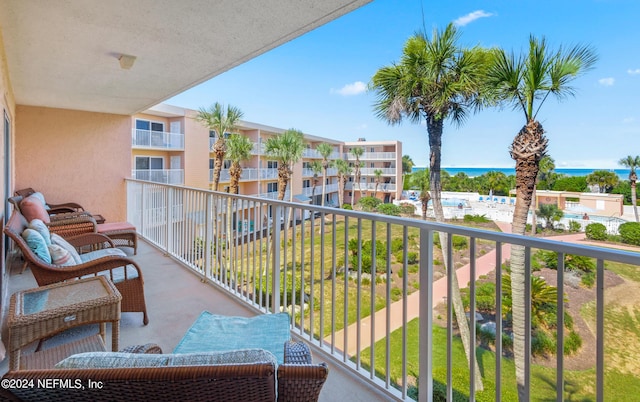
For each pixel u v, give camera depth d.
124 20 2.53
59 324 1.61
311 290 2.30
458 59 7.46
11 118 4.66
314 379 0.78
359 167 30.58
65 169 6.23
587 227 9.34
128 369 0.70
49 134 6.06
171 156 15.19
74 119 6.29
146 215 5.51
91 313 1.70
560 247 1.15
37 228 2.53
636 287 4.75
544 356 4.32
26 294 1.78
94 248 4.39
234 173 16.11
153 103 5.61
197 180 15.69
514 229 6.89
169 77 4.03
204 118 14.76
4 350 2.12
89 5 2.30
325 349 2.19
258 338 1.62
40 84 4.37
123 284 2.48
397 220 1.69
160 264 4.18
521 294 4.76
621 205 13.05
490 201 17.70
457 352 5.26
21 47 3.07
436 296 6.77
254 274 2.88
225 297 3.15
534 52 6.25
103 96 5.07
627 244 8.29
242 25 2.60
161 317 2.72
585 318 4.44
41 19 2.50
